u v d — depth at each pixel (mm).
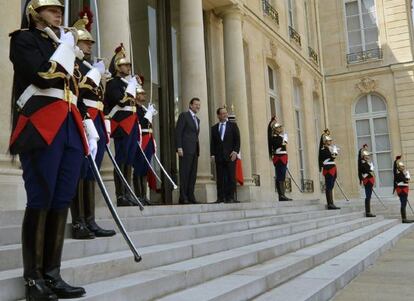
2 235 3957
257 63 15406
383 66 22328
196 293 3896
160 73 11539
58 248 3188
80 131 3324
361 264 7004
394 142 21891
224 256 5137
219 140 9859
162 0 11945
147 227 5785
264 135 15195
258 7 15898
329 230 9031
